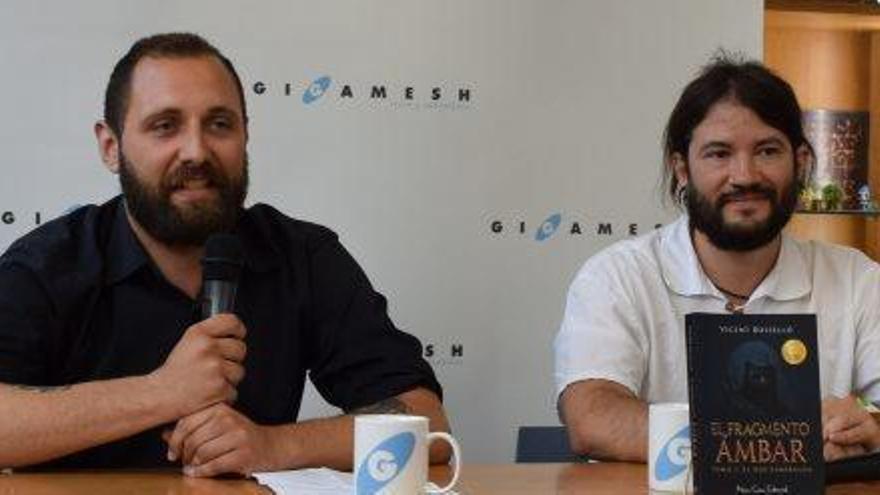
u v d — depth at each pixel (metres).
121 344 1.80
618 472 1.58
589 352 2.07
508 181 3.00
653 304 2.17
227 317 1.56
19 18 2.74
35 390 1.54
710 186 2.10
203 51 1.82
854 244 3.85
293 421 1.93
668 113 3.08
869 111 3.84
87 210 1.92
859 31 3.90
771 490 1.20
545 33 3.02
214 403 1.52
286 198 2.88
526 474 1.55
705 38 3.11
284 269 1.93
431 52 2.96
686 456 1.38
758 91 2.07
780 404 1.21
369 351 1.90
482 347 2.99
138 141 1.77
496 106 2.99
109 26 2.79
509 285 3.00
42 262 1.77
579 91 3.04
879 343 2.15
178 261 1.84
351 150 2.92
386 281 2.94
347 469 1.59
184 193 1.77
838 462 1.46
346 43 2.91
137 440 1.71
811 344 1.22
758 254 2.16
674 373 2.17
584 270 2.23
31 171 2.75
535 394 3.01
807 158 2.22
